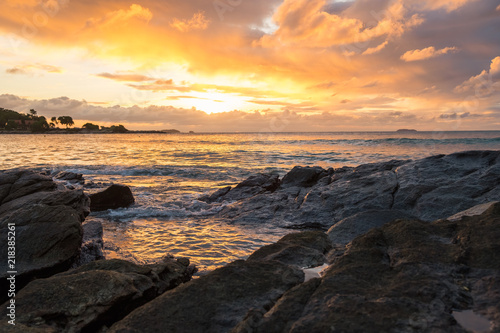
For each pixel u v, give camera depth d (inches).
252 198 634.8
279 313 129.6
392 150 2164.1
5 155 1943.9
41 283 181.8
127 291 185.3
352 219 324.5
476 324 112.8
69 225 292.2
